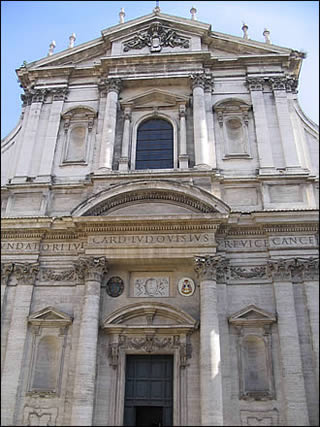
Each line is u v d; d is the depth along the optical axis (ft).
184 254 68.69
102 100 88.38
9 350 65.77
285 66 89.25
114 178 77.05
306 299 65.41
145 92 88.17
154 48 92.84
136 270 71.77
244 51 91.91
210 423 57.26
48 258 72.74
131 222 70.28
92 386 61.46
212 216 68.80
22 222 73.51
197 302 68.18
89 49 95.55
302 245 68.95
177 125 84.79
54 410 62.28
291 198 73.97
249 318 65.10
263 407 60.18
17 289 70.38
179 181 75.72
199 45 92.22
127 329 66.54
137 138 85.35
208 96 86.74
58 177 80.84
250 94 86.28
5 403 62.28
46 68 92.84
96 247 70.28
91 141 84.64
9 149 86.48
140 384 65.62
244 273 68.90
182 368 64.18
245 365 63.57
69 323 67.41
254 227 71.10
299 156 78.89
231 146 82.69
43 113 89.15
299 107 84.48
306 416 57.82
